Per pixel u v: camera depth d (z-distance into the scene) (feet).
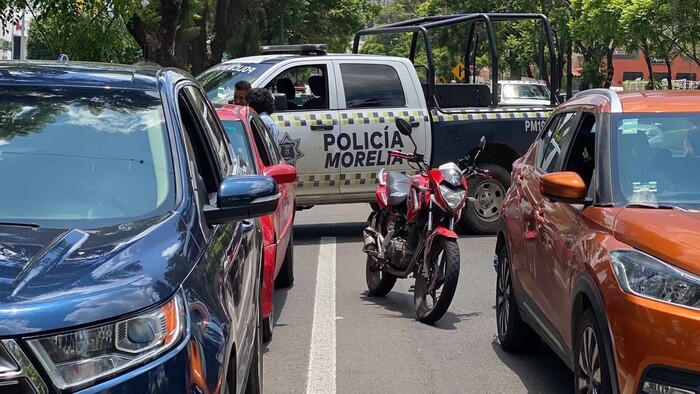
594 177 17.69
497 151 42.42
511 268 22.02
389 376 21.09
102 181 12.68
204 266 11.48
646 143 17.90
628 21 93.30
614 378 14.23
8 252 10.45
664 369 13.42
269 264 22.62
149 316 9.78
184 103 14.94
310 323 25.94
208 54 122.93
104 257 10.40
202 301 10.86
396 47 201.36
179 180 12.78
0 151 13.08
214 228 13.09
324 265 34.60
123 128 13.48
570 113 21.31
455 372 21.42
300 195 38.96
